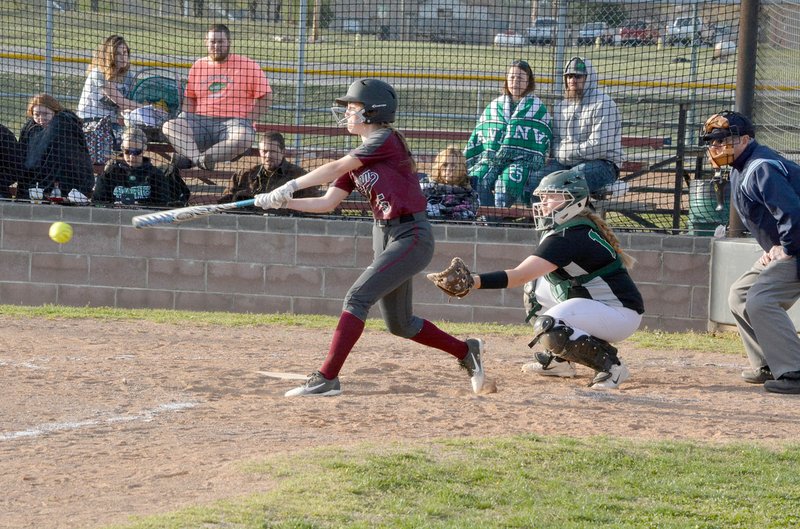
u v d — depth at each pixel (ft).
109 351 67.31
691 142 95.25
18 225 87.81
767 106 92.94
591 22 97.35
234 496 35.47
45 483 37.40
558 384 59.62
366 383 58.29
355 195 91.86
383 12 100.94
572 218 56.29
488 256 85.20
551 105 91.86
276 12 105.60
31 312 82.84
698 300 84.07
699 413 51.78
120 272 88.07
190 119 93.20
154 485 37.14
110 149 93.40
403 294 54.60
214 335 75.61
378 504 34.76
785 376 57.82
